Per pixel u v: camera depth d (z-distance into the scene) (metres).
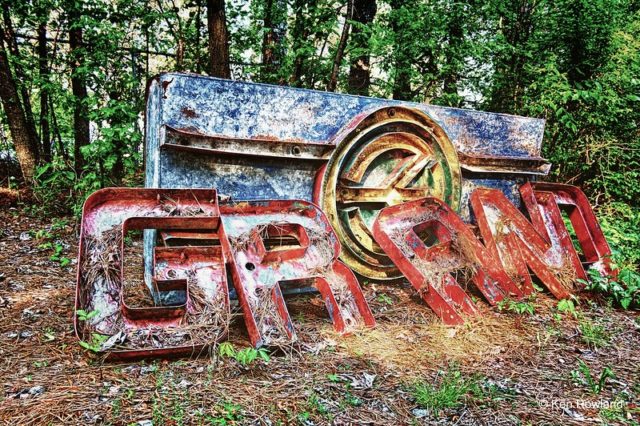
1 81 7.40
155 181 4.36
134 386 2.74
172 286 3.53
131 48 8.08
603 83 7.22
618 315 4.59
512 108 8.14
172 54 9.20
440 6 7.64
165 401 2.60
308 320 3.93
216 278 3.67
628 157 7.38
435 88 8.14
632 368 3.48
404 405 2.78
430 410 2.74
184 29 8.94
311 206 4.33
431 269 4.42
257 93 4.47
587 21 7.10
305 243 4.09
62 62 8.09
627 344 3.92
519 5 7.85
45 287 4.43
